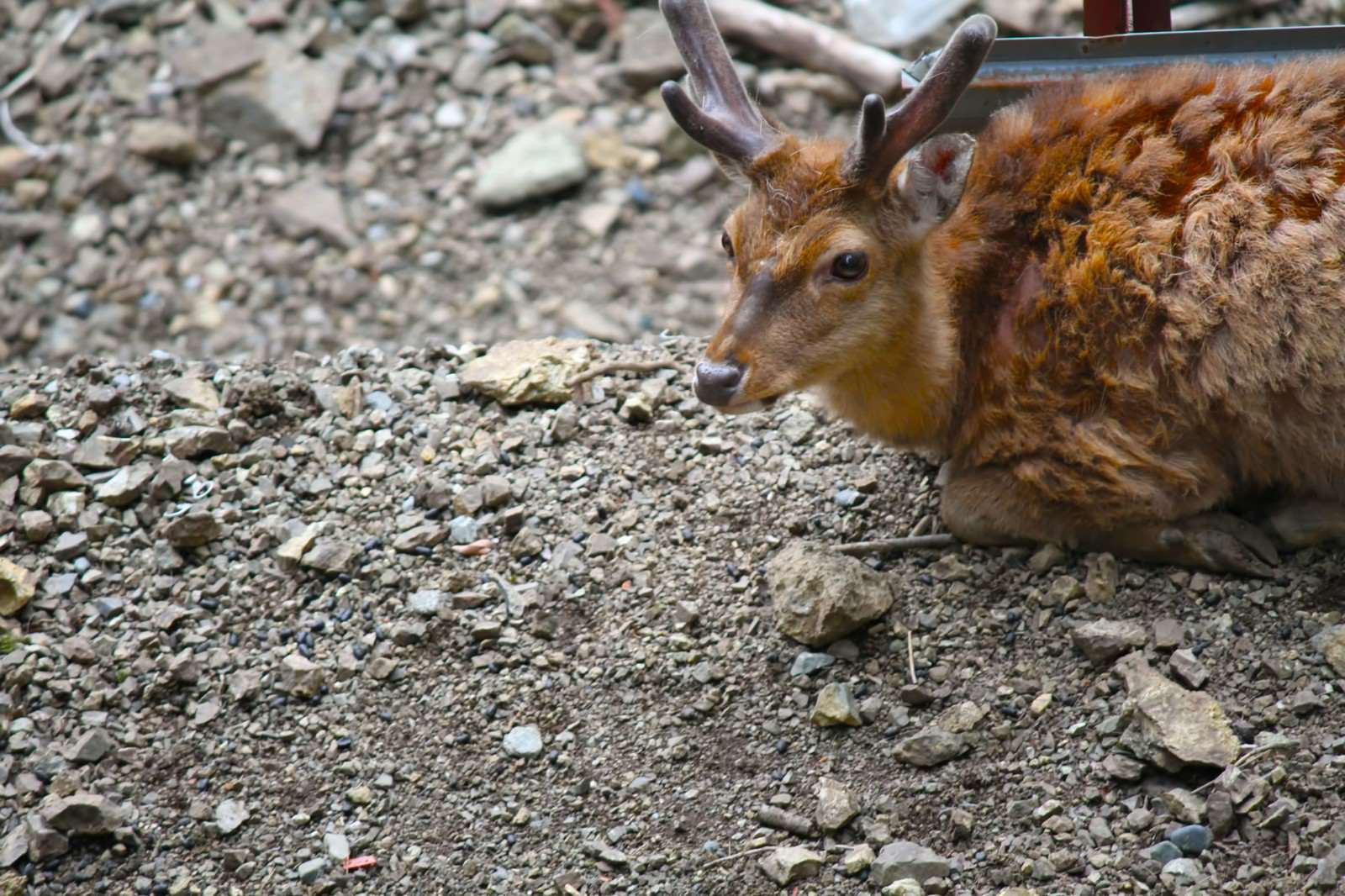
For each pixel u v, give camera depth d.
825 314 7.41
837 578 7.52
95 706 7.56
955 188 7.32
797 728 7.26
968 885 6.47
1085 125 7.89
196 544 8.26
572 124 16.17
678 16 8.00
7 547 8.22
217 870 6.93
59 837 6.93
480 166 15.88
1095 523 7.70
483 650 7.77
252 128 16.02
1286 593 7.43
